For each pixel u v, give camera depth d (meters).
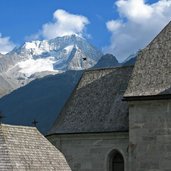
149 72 47.44
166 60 47.78
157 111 44.78
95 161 49.00
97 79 54.50
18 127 37.91
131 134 45.59
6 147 35.28
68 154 50.28
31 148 37.38
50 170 37.25
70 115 52.34
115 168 48.62
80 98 53.53
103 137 48.94
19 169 34.88
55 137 51.12
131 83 47.16
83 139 49.88
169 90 44.78
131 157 45.34
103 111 51.03
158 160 44.19
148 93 45.34
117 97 51.56
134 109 45.78
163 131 44.31
